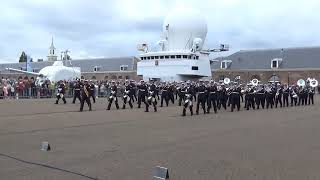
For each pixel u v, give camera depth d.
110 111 28.00
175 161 10.86
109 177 9.08
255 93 33.84
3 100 40.25
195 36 68.69
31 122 20.78
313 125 19.94
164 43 70.12
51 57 126.88
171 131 17.31
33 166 10.21
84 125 19.61
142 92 30.75
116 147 13.12
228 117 24.55
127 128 18.45
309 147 13.09
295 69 87.81
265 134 16.30
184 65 66.50
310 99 45.81
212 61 83.56
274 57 91.62
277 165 10.33
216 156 11.56
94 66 110.19
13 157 11.38
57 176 9.16
